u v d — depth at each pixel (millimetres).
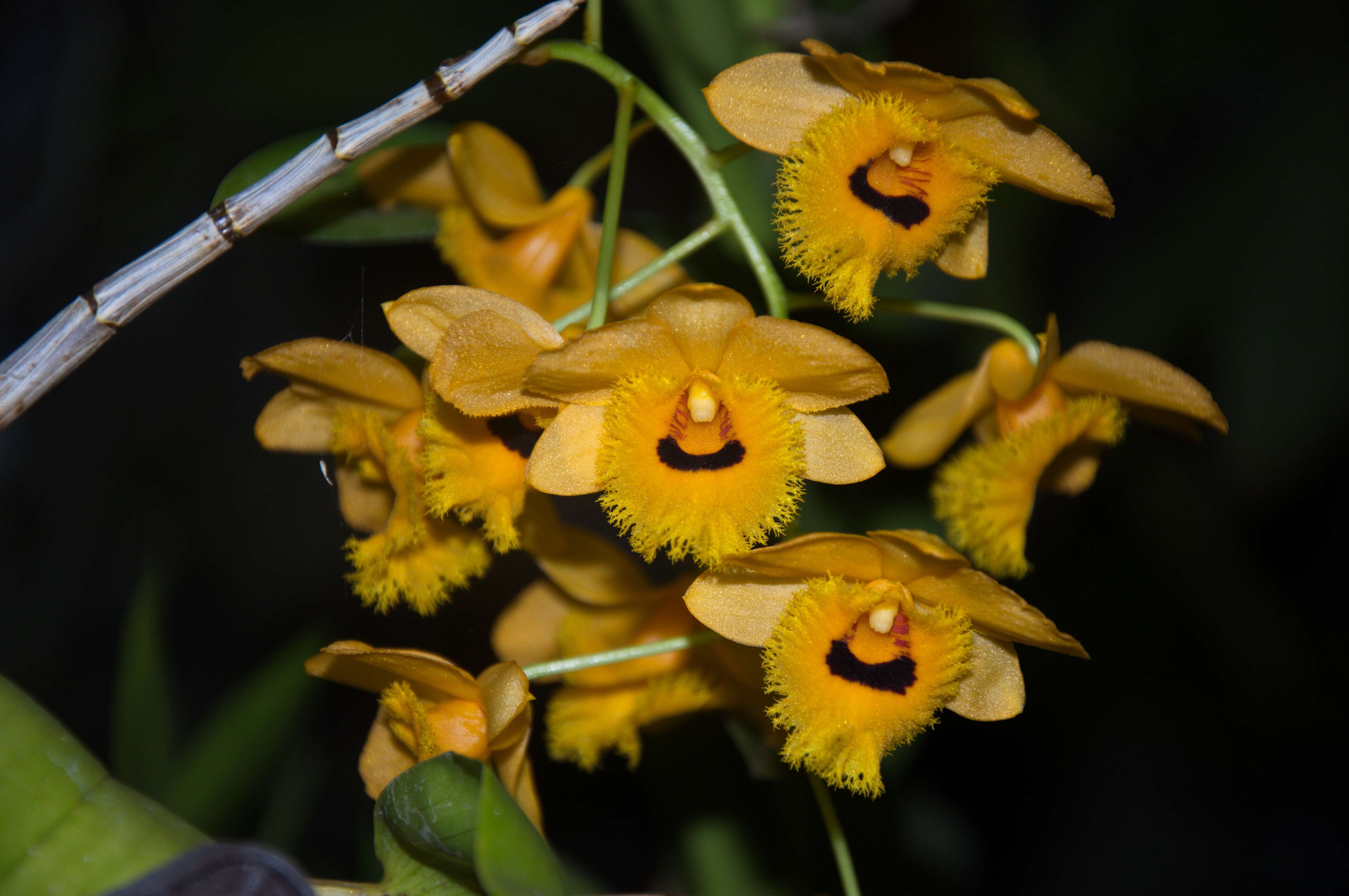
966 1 594
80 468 824
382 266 735
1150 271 670
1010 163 515
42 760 481
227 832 576
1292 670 699
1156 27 670
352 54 630
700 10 559
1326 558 883
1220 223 645
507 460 518
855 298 506
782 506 506
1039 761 893
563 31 661
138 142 717
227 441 822
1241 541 707
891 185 515
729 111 512
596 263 553
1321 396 611
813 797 569
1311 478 687
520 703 502
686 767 568
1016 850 884
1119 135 718
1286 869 880
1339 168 624
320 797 781
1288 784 901
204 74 655
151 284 494
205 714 795
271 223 538
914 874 588
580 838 789
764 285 521
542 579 552
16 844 477
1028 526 715
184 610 817
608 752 634
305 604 811
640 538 506
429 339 505
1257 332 620
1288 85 644
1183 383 521
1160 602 745
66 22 736
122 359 822
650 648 521
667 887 598
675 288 497
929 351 600
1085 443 542
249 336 813
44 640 819
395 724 514
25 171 765
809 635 506
